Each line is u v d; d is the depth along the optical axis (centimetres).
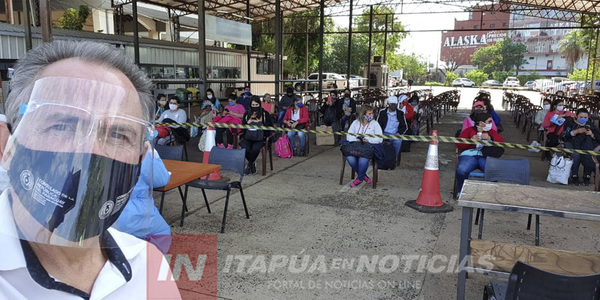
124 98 60
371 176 628
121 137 59
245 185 566
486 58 7294
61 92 55
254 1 1936
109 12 1861
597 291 179
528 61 7369
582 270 231
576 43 5559
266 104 883
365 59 4456
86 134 55
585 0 2036
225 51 1748
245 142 616
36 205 54
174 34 1625
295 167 686
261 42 2764
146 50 1317
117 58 62
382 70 2717
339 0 2138
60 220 54
